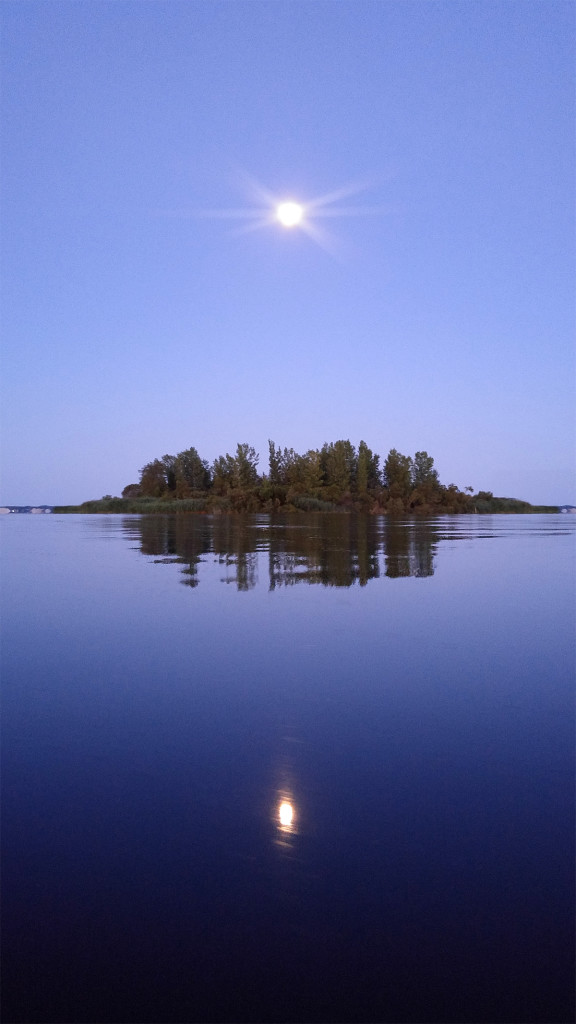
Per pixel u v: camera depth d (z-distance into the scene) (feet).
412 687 18.47
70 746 14.19
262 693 17.99
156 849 9.72
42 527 128.77
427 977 7.19
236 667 20.72
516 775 12.48
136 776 12.50
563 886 8.71
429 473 283.79
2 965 7.41
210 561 53.42
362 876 8.95
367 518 204.03
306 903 8.38
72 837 10.11
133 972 7.28
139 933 7.89
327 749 13.88
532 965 7.35
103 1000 6.89
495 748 13.93
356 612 29.91
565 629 26.25
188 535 95.04
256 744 14.21
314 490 265.75
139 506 276.82
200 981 7.14
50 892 8.70
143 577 43.06
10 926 8.05
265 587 37.86
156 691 18.28
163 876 9.00
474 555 59.67
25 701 17.47
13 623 27.91
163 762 13.20
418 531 108.27
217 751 13.80
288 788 11.89
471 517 234.99
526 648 23.08
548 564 51.44
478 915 8.13
